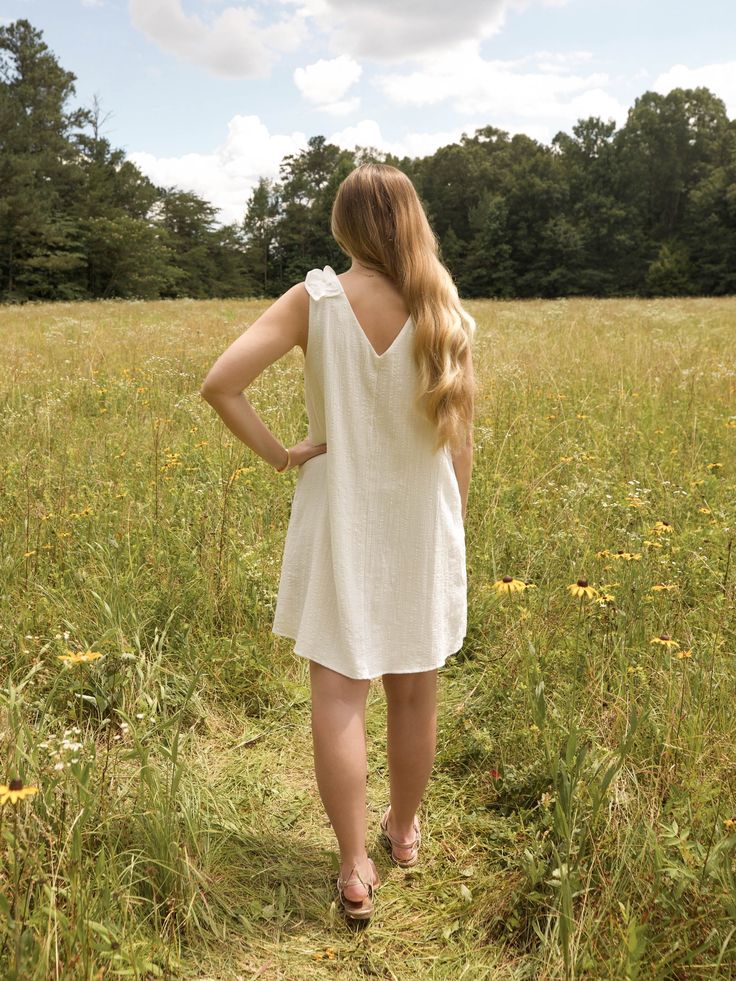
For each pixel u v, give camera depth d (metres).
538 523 3.88
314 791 2.37
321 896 1.97
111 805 1.93
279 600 1.88
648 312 17.41
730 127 75.31
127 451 4.86
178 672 2.76
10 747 1.90
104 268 52.72
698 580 3.12
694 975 1.57
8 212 46.84
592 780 2.00
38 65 53.78
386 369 1.71
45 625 2.83
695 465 4.66
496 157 85.19
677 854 1.81
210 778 2.35
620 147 73.06
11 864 1.60
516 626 2.91
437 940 1.84
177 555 3.28
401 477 1.77
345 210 1.74
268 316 1.74
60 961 1.49
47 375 7.95
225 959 1.75
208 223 74.75
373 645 1.80
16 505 3.86
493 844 2.10
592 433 5.45
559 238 65.25
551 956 1.66
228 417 1.74
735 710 2.26
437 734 2.56
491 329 13.33
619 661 2.55
